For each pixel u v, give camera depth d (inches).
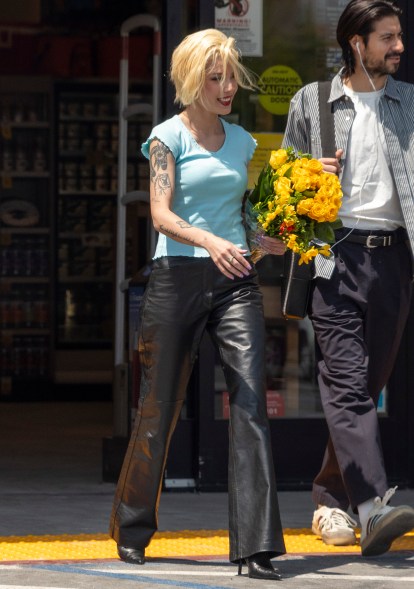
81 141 975.6
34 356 951.0
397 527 353.4
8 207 967.6
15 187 975.6
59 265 970.7
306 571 352.2
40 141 971.3
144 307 353.1
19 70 947.3
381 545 362.3
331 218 339.6
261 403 338.6
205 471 491.5
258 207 345.4
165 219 336.2
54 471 586.6
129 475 357.7
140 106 526.9
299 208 338.3
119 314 539.5
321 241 371.9
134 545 361.1
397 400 498.3
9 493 509.4
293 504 472.7
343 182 385.1
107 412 869.8
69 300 964.6
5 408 894.4
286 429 498.3
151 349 351.3
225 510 459.5
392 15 379.6
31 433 752.3
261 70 498.6
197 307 346.6
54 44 946.7
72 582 335.3
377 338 390.3
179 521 438.6
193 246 341.1
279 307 505.4
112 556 378.3
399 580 340.5
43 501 488.1
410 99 388.8
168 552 386.0
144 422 353.4
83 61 947.3
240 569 340.5
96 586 330.3
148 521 360.2
